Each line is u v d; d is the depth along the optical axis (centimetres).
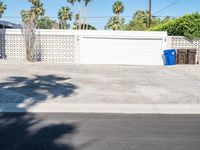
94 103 1036
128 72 1978
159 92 1260
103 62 2714
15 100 1041
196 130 729
